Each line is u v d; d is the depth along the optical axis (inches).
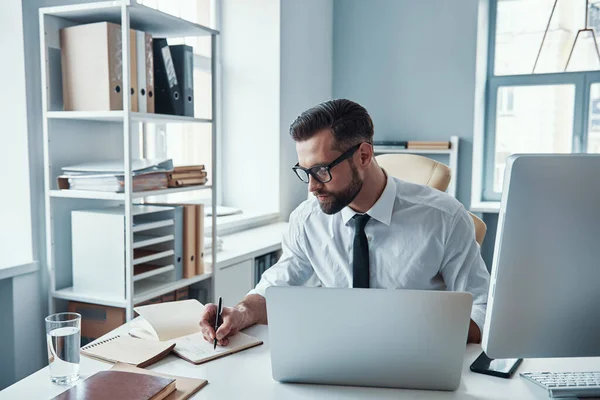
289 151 140.9
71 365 40.9
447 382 38.6
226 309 51.4
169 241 83.2
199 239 88.0
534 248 33.7
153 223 77.8
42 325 80.0
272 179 136.7
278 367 40.4
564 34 147.3
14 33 75.5
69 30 75.5
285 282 63.4
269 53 133.7
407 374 38.9
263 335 51.4
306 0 143.0
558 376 40.4
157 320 51.5
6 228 78.7
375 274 61.4
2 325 76.4
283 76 134.8
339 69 158.4
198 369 43.3
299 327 39.3
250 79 136.3
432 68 146.9
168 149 118.2
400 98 151.2
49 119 77.4
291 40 137.3
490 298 35.0
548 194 33.1
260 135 136.8
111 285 76.5
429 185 70.3
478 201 154.8
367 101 155.3
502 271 34.2
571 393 36.9
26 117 76.1
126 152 71.6
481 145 154.4
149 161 80.5
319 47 151.6
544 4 148.3
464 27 142.6
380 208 59.2
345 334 38.8
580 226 33.1
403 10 149.1
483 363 43.2
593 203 32.9
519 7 150.8
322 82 154.7
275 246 112.0
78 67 75.5
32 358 78.9
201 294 92.0
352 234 61.9
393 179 63.0
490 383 40.2
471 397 37.9
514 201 33.4
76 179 76.3
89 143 85.7
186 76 84.2
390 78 152.0
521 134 153.2
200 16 129.6
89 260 77.7
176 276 84.0
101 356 44.9
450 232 59.7
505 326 34.9
